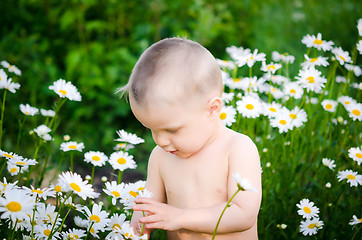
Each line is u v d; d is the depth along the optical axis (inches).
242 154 45.3
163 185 48.4
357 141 60.7
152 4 108.3
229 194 45.1
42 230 45.9
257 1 132.9
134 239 44.4
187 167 46.5
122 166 51.5
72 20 101.3
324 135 61.8
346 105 57.0
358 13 141.4
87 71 97.6
